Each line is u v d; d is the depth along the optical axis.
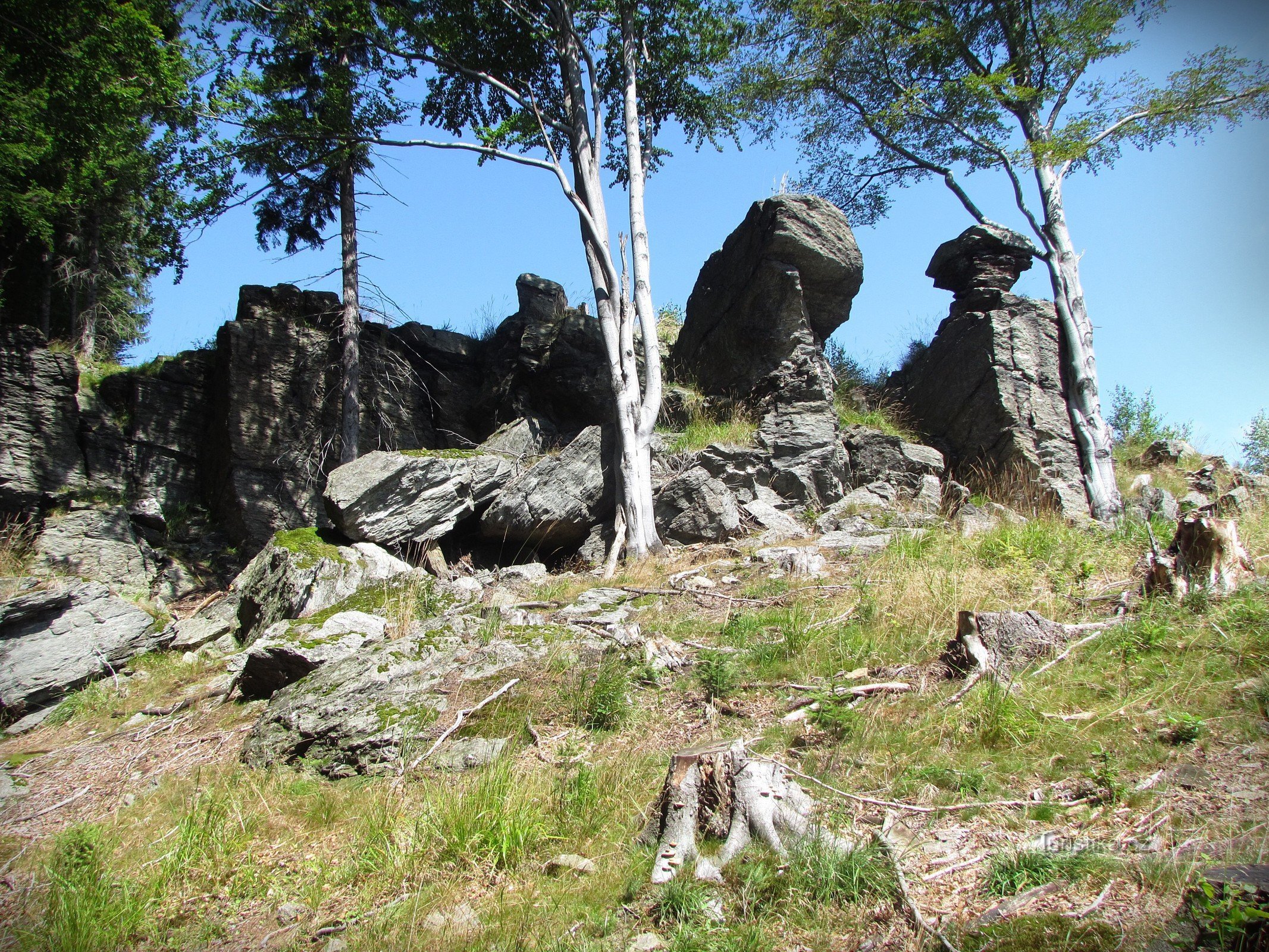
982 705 5.39
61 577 11.56
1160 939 3.15
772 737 5.65
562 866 4.64
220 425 16.03
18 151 16.53
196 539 15.27
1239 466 17.45
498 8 17.34
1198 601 6.36
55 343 18.23
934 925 3.56
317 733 6.58
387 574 10.78
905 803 4.65
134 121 15.19
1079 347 15.68
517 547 13.46
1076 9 17.19
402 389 17.45
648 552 12.40
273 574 10.84
